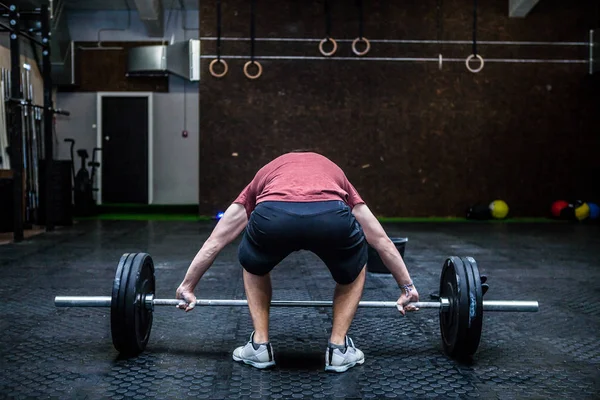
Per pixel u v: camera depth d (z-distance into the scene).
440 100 8.54
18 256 4.75
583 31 8.62
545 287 3.67
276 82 8.42
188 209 9.62
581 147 8.68
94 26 9.71
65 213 7.13
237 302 2.14
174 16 9.78
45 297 3.26
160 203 9.88
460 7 8.50
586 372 2.08
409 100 8.52
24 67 6.95
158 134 9.86
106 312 2.91
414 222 8.13
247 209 2.07
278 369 2.07
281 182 1.94
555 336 2.55
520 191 8.65
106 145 9.80
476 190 8.62
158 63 9.00
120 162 9.82
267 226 1.85
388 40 8.47
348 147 8.49
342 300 2.05
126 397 1.81
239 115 8.42
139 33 9.74
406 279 2.06
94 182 9.74
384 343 2.41
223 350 2.29
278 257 1.93
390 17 8.46
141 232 6.64
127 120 9.80
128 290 2.04
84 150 8.64
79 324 2.67
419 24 8.49
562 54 8.61
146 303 2.15
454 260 2.12
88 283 3.67
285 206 1.85
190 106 9.84
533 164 8.65
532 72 8.60
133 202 9.84
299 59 8.41
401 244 3.99
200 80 8.38
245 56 8.39
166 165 9.88
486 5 8.53
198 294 3.42
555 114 8.65
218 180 8.44
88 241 5.78
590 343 2.45
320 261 4.61
